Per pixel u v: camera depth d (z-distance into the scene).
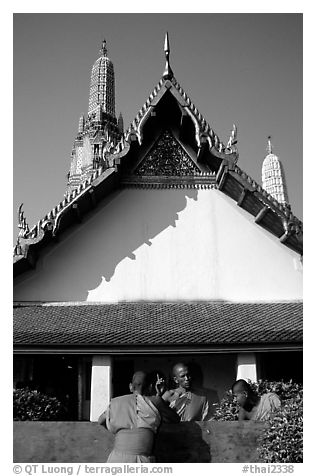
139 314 14.78
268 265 15.88
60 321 14.36
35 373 15.89
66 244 15.73
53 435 9.52
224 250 15.95
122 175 16.38
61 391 15.83
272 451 9.13
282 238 15.75
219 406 12.81
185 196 16.42
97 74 77.19
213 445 9.33
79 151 71.94
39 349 13.42
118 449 8.27
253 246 16.03
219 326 14.05
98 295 15.38
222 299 15.52
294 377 15.26
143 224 16.05
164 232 16.02
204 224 16.16
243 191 15.22
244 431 9.44
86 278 15.50
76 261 15.62
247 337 13.48
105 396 13.42
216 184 16.58
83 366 15.95
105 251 15.73
